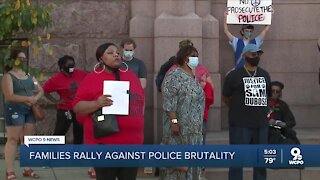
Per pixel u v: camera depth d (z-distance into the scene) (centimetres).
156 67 1085
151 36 1107
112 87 641
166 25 1077
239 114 827
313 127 1186
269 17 1111
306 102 1185
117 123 641
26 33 758
